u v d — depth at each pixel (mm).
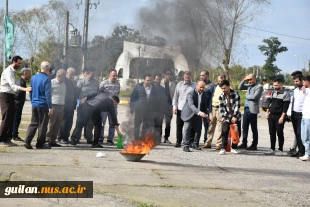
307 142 11383
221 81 12805
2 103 10945
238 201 7016
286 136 18062
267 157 11820
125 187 7461
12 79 10820
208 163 10211
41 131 10820
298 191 7898
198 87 12211
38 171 8195
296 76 12008
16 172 7914
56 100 11281
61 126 12195
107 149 11453
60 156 9898
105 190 7199
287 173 9484
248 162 10719
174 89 13367
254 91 13211
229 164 10258
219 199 7066
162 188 7539
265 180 8633
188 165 9766
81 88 12023
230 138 12234
